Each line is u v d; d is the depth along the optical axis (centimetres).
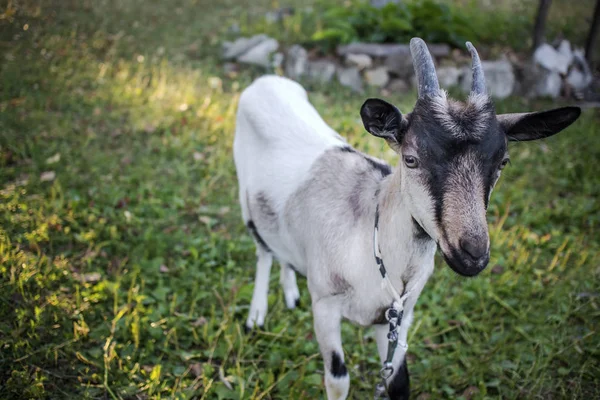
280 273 402
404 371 286
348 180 279
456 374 336
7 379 307
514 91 740
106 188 474
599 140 610
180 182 507
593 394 334
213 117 602
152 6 891
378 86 726
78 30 770
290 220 301
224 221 468
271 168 320
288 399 315
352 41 747
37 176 477
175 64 721
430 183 210
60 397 304
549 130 224
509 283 413
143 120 584
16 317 341
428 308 395
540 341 358
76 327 335
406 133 222
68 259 401
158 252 416
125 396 309
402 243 241
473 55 235
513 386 332
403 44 747
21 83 621
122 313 344
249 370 335
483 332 373
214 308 370
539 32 759
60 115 576
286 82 370
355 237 264
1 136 519
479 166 206
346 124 584
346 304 274
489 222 488
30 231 414
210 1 948
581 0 999
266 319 372
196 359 343
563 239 468
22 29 738
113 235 419
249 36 797
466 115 211
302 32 805
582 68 775
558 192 536
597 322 387
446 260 205
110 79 660
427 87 225
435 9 764
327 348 278
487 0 989
